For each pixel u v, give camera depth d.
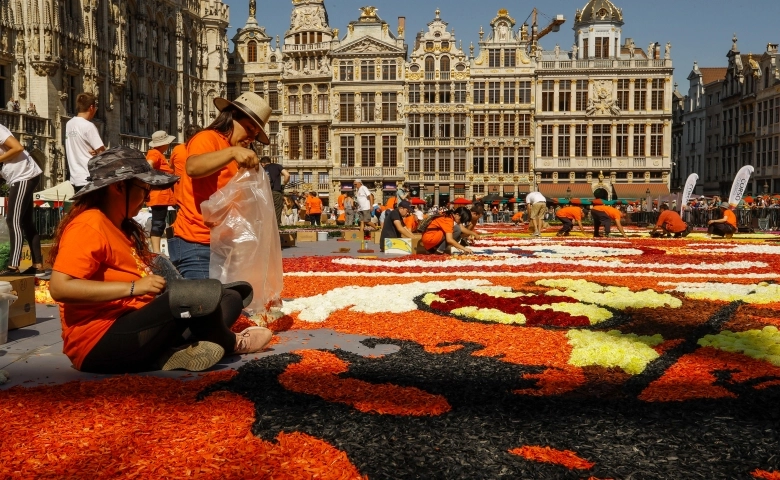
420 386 5.88
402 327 8.58
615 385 5.96
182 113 70.06
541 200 31.94
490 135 75.38
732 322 8.83
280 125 78.06
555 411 5.20
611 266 16.66
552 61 74.25
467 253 20.02
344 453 4.40
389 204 41.09
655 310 9.85
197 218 8.06
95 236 6.05
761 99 73.81
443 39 75.00
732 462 4.33
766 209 41.53
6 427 4.77
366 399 5.44
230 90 79.94
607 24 74.81
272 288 8.32
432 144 75.69
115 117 57.09
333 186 76.31
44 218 21.72
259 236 7.95
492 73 74.69
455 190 76.06
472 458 4.36
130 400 5.34
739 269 16.16
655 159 74.12
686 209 43.75
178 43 69.19
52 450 4.39
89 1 52.50
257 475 4.07
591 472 4.19
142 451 4.39
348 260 18.17
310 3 76.75
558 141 74.75
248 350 7.09
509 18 74.69
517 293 11.16
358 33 75.75
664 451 4.48
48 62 47.16
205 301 6.07
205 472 4.10
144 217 20.34
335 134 76.25
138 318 6.13
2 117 42.91
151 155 15.51
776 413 5.18
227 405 5.25
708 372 6.33
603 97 73.94
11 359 7.00
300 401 5.40
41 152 47.12
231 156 7.30
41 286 11.66
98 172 6.16
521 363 6.77
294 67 77.12
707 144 89.12
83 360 6.30
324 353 7.02
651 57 74.19
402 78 75.19
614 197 73.81
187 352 6.33
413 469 4.20
